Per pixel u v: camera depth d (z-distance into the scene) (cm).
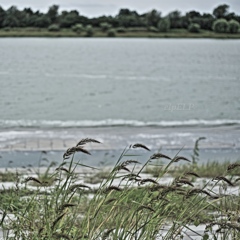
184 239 713
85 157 1593
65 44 4922
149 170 1281
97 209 559
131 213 561
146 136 2017
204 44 4028
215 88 3444
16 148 1711
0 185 1010
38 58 4478
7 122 2264
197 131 2158
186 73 4162
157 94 3484
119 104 3133
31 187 979
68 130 2138
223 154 1694
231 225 534
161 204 564
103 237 514
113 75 4341
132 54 5459
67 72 4244
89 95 3434
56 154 1639
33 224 593
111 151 1695
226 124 2342
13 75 3716
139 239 538
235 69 3588
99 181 1118
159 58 5028
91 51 5244
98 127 2270
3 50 4247
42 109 2723
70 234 573
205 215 759
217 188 1021
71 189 551
